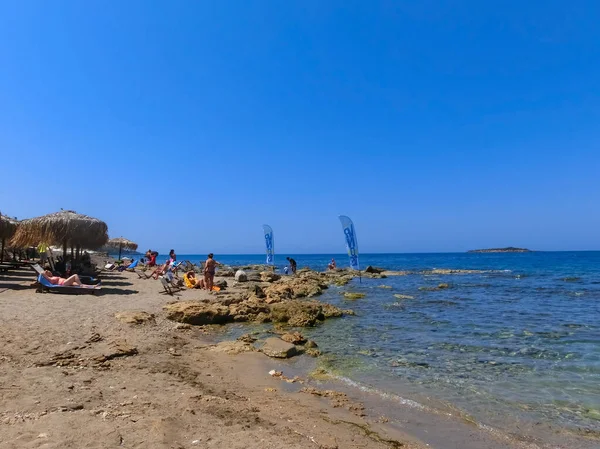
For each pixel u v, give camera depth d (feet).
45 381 20.17
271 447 14.58
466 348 36.37
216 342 36.37
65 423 14.92
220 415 17.76
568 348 36.68
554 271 166.91
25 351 25.34
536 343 38.45
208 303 50.11
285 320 46.55
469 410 22.48
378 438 18.25
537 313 56.29
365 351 34.83
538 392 25.54
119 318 37.83
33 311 37.76
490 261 302.04
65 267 63.57
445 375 28.66
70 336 29.99
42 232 54.29
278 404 21.20
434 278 127.34
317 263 282.77
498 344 37.99
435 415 21.61
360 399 23.49
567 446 18.44
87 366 23.85
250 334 39.34
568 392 25.55
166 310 45.01
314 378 27.12
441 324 47.39
